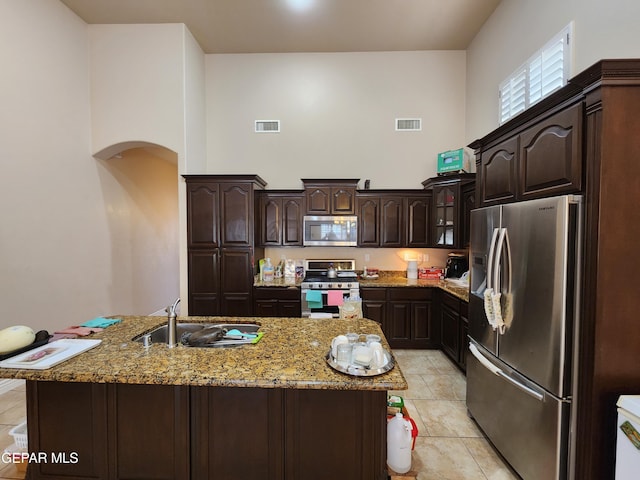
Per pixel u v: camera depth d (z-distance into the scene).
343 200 4.05
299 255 4.45
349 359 1.42
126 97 3.72
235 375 1.31
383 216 4.09
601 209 1.40
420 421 2.41
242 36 3.95
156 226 5.23
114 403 1.52
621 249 1.41
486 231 2.16
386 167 4.39
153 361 1.45
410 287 3.78
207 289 3.77
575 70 2.33
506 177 2.07
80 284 3.55
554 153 1.63
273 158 4.41
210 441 1.52
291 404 1.50
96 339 1.74
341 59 4.35
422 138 4.36
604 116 1.37
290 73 4.37
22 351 1.50
